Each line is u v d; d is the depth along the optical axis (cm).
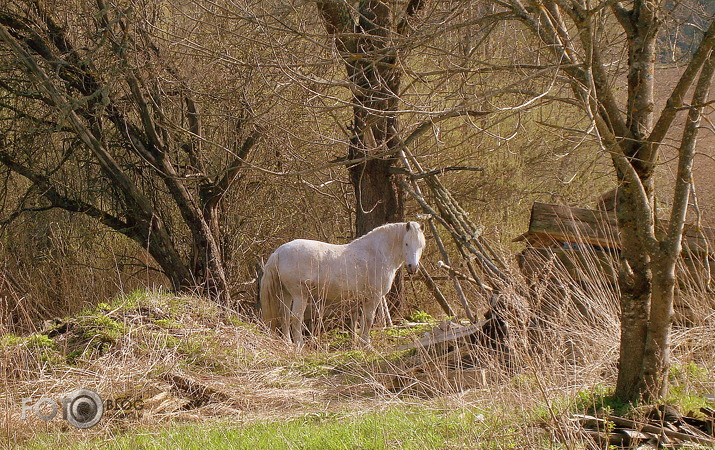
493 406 708
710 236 946
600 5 598
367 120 1202
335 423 770
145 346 1033
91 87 1574
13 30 1541
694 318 901
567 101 659
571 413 633
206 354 1029
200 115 1567
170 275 1650
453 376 890
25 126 1656
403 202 1546
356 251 1246
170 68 1551
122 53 1467
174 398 892
